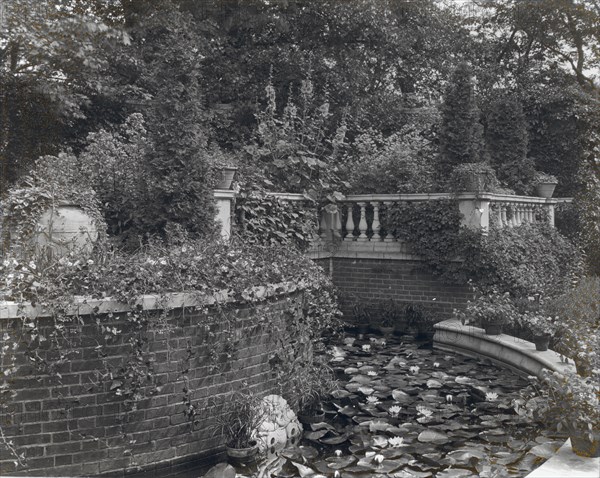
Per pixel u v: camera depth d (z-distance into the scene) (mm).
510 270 10930
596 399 4797
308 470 5309
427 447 5824
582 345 6078
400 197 12000
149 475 5539
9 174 13234
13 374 5055
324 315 8750
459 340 9898
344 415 6906
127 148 9320
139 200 8281
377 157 14094
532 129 20453
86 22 12906
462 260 11281
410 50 21016
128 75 16188
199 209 8164
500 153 17562
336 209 12383
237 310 6301
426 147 16156
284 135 13625
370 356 9734
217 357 6043
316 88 19484
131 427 5457
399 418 6750
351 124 19594
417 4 20984
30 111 13664
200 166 8242
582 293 9414
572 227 16250
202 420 5906
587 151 19531
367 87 21844
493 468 5211
